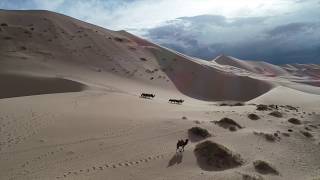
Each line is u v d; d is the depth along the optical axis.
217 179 23.45
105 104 45.66
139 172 24.05
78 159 25.70
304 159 30.94
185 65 134.00
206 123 37.22
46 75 87.56
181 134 32.62
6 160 24.84
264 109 53.53
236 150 29.81
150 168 24.81
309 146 35.06
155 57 135.75
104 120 35.56
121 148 28.28
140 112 41.97
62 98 47.84
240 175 24.33
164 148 28.77
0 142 27.78
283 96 87.94
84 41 126.44
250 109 54.00
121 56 125.19
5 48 104.19
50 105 41.28
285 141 35.25
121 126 33.97
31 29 121.25
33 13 137.00
